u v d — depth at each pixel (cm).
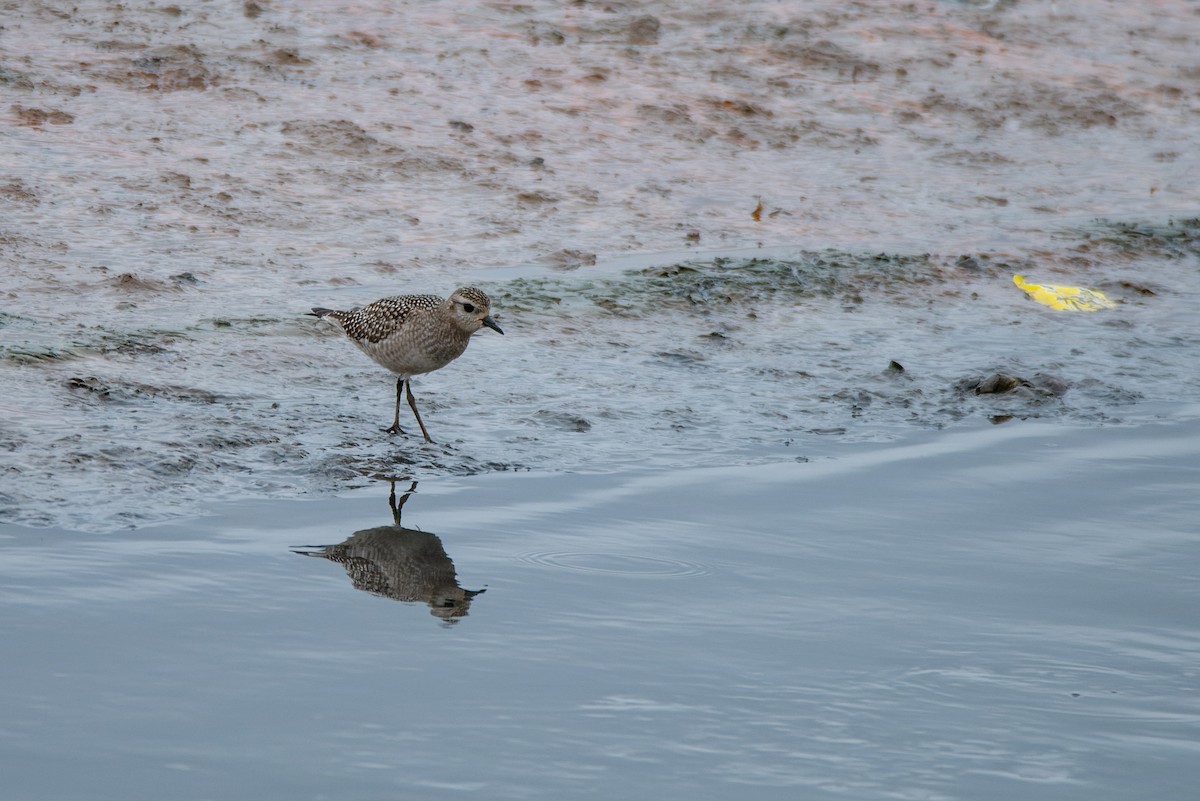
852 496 1236
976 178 2330
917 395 1533
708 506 1195
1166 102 2755
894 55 2784
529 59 2548
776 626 967
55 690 814
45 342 1409
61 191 1859
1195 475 1325
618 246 1911
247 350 1477
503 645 913
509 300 1692
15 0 2445
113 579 968
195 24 2478
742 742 817
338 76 2369
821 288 1844
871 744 824
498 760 780
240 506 1127
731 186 2178
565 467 1274
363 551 1054
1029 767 810
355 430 1316
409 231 1886
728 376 1552
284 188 1967
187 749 768
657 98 2456
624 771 779
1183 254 2102
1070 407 1527
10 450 1162
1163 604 1037
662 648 924
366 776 756
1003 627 987
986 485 1280
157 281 1633
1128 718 871
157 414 1288
